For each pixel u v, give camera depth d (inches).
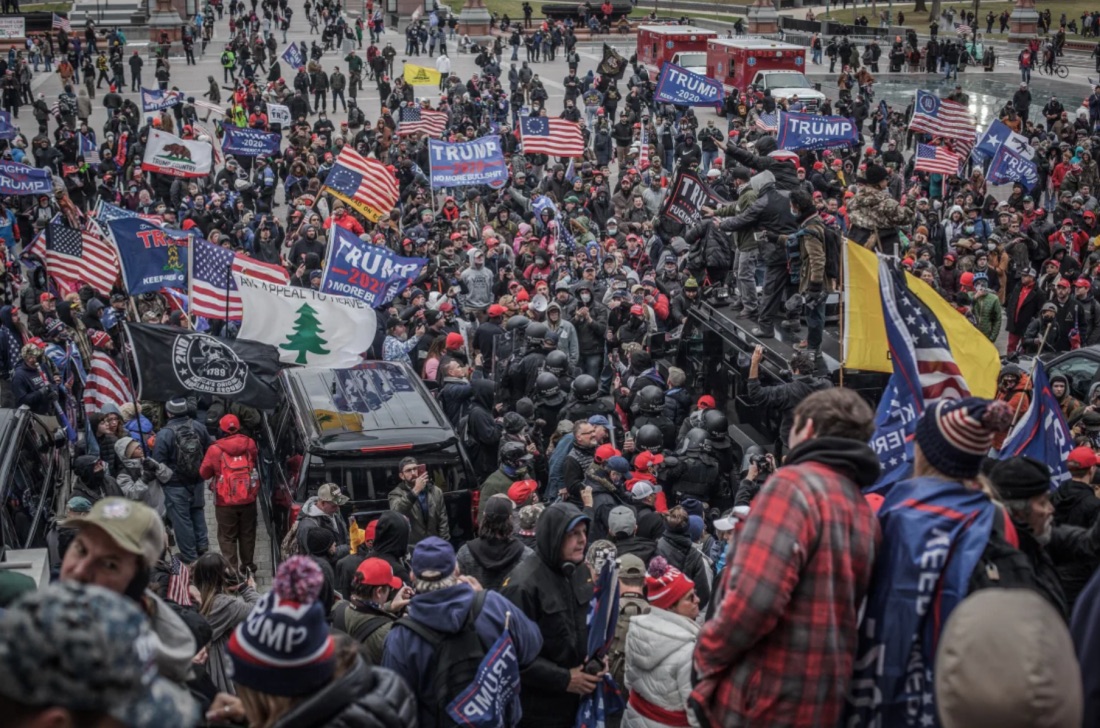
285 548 445.7
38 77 2335.1
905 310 261.7
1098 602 117.0
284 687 143.2
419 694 226.1
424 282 889.5
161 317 753.6
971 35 3329.2
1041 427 331.3
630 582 287.4
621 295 722.8
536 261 876.6
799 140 1211.2
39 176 1001.5
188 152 1129.4
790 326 576.7
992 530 148.0
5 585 198.5
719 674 146.8
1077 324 767.7
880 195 534.6
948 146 1314.0
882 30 3142.2
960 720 94.6
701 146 1515.7
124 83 2171.5
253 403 537.6
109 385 577.9
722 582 154.5
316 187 1183.6
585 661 247.8
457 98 1785.2
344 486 484.7
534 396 594.9
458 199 1258.0
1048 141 1504.7
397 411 519.8
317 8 3021.7
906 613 141.3
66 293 765.3
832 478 143.0
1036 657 92.8
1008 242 968.3
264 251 997.2
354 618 278.2
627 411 636.7
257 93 1786.4
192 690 255.9
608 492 430.0
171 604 280.2
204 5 3036.4
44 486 457.7
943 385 261.6
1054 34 3225.9
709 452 506.3
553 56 2677.2
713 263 681.0
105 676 86.2
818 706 140.0
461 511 496.1
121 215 904.3
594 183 1186.0
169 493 537.0
